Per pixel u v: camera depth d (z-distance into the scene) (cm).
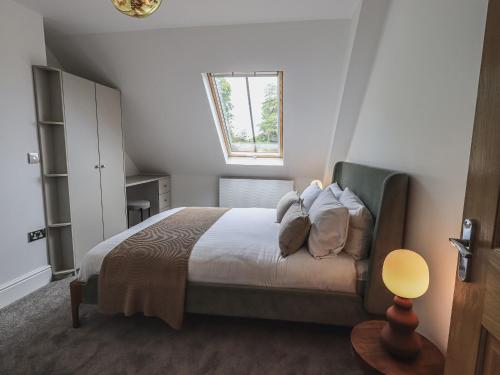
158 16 258
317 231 193
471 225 82
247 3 233
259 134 433
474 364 80
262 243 214
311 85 320
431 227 149
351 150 324
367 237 189
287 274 185
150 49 309
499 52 73
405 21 186
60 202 287
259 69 315
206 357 178
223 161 454
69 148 284
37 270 266
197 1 231
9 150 238
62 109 273
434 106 148
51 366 170
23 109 248
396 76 197
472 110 120
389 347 133
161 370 168
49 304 238
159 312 193
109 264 198
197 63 317
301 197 294
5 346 187
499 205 73
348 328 207
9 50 235
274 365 172
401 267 133
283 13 249
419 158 162
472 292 82
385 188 169
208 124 395
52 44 315
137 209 416
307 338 196
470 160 85
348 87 274
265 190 460
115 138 358
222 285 192
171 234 232
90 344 189
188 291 194
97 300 203
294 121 365
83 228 307
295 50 289
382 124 221
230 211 319
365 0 214
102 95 331
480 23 116
